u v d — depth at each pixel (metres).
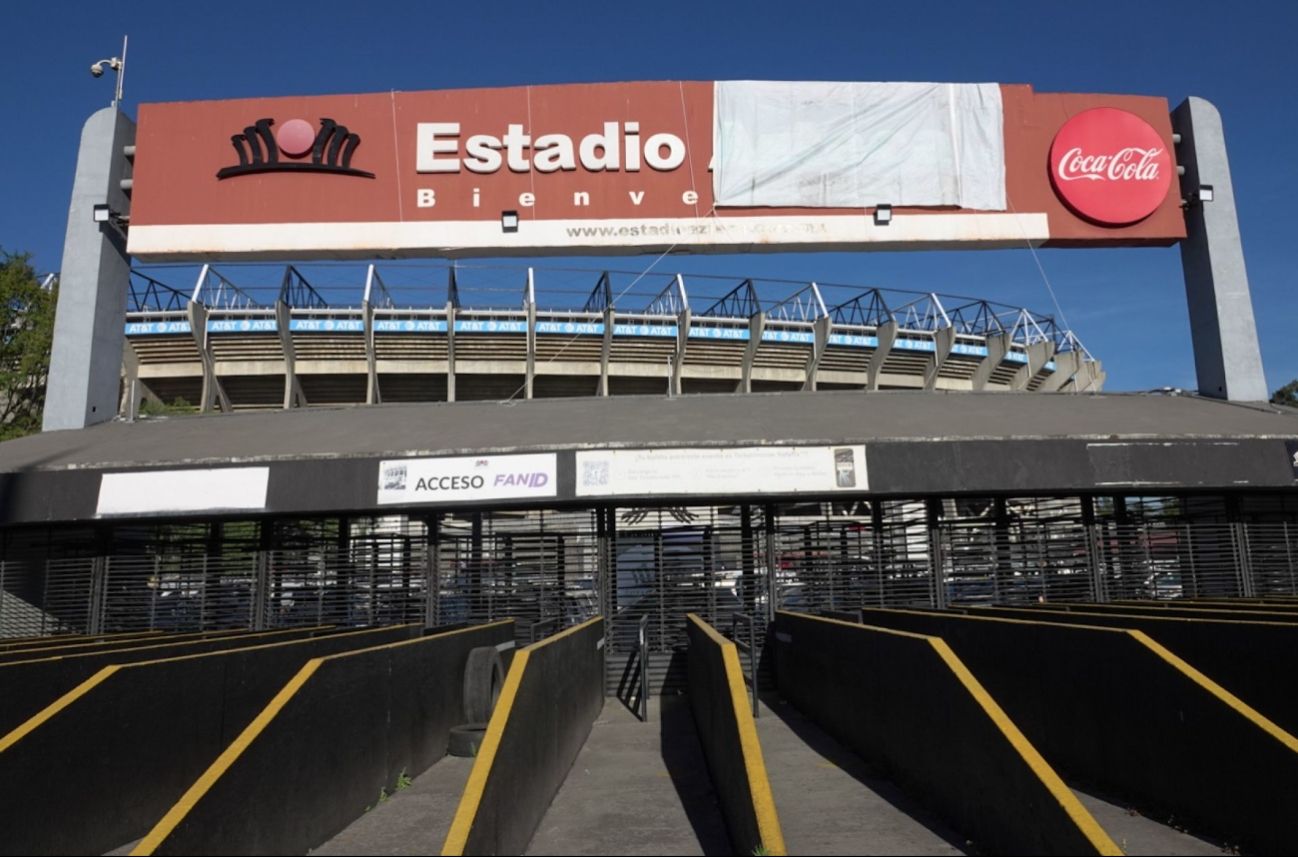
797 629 13.86
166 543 18.30
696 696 12.25
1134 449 16.59
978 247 22.36
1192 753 7.02
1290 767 6.13
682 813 8.12
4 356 29.75
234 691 8.60
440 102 21.75
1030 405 20.45
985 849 6.61
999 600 17.39
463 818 5.38
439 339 49.66
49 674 7.91
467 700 11.65
